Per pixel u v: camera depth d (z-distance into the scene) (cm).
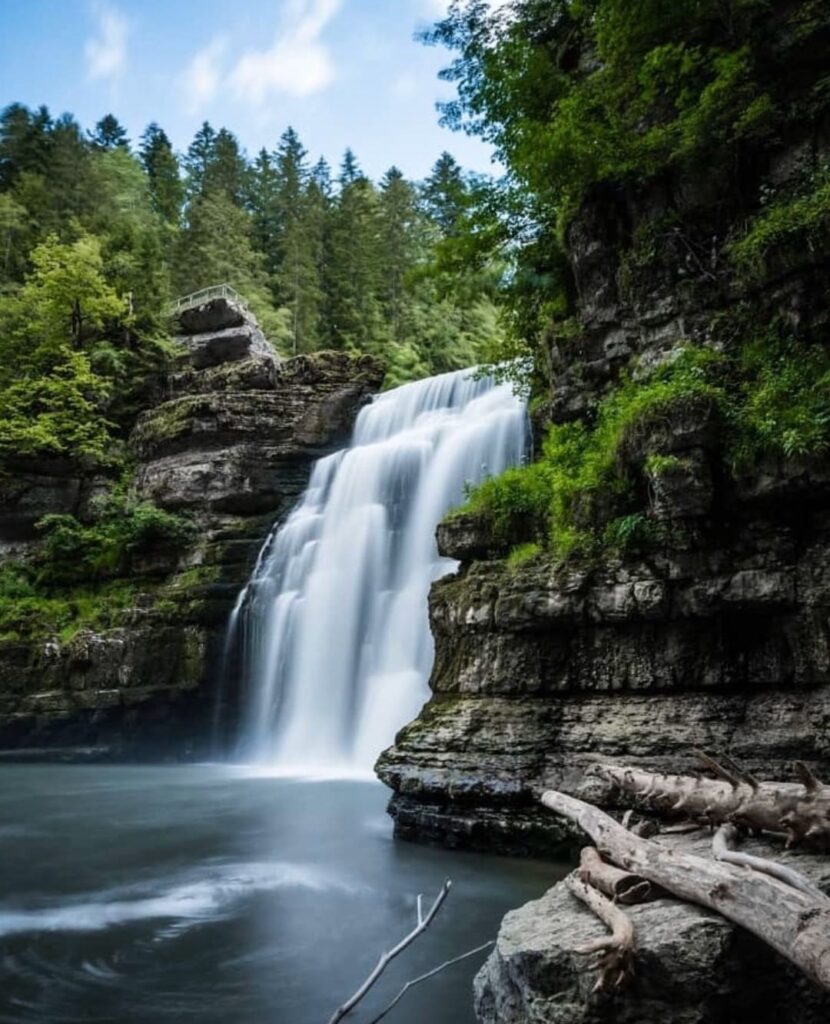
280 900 959
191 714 2667
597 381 1475
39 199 5203
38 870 1141
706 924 516
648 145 1350
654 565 1127
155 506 3097
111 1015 634
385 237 6278
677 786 822
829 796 644
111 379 3509
